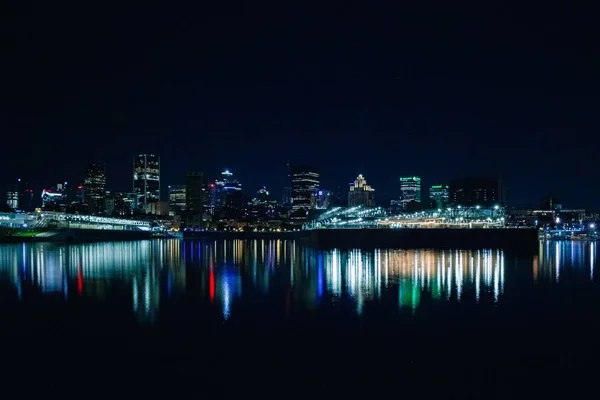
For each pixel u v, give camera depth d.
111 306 48.34
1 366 30.17
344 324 40.34
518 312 45.03
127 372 29.16
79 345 34.53
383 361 31.00
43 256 125.56
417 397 25.56
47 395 25.84
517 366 30.09
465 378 28.12
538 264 96.56
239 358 31.66
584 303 49.84
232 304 49.28
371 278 70.12
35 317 43.12
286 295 54.78
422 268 84.69
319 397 25.58
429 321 41.34
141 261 108.81
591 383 27.38
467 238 160.75
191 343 34.97
